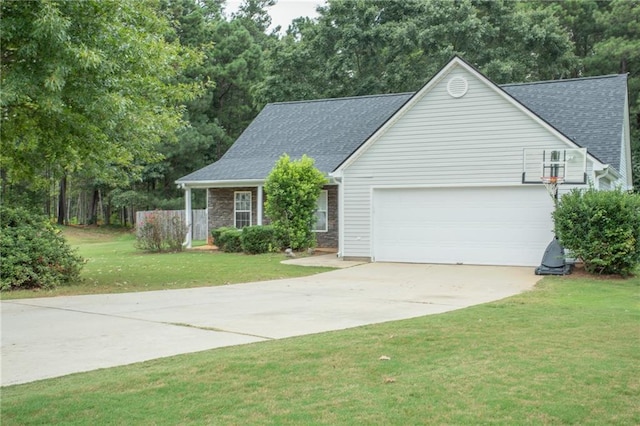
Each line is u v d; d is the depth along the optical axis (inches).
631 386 196.1
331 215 858.1
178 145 1466.5
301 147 930.7
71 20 411.8
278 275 568.1
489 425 163.5
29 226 493.4
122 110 439.8
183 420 168.9
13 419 170.9
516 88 800.9
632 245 507.8
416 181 658.2
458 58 626.2
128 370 222.2
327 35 1428.4
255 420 168.1
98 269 628.7
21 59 412.2
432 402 181.0
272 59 1469.0
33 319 338.0
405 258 668.1
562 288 457.4
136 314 352.8
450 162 642.2
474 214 636.1
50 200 1931.6
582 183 573.3
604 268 525.3
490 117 621.6
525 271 572.1
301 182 772.6
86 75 424.8
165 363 231.8
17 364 235.3
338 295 434.6
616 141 635.5
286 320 329.7
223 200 944.9
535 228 608.7
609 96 721.6
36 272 474.6
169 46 569.0
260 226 804.6
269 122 1038.4
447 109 642.2
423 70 1381.6
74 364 234.5
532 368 216.5
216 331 298.8
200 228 1028.5
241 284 507.2
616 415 171.0
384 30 1368.1
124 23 483.8
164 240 864.3
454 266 625.9
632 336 272.4
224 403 182.4
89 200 1884.8
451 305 382.3
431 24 1349.7
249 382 202.8
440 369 216.5
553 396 186.2
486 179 624.7
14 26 392.2
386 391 191.8
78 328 309.6
